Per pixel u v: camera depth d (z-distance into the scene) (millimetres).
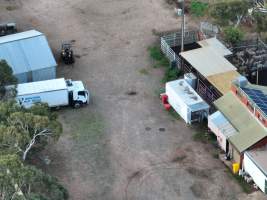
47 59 76375
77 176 61938
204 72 72688
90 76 78625
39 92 69750
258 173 58906
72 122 69750
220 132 64125
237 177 61438
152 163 63719
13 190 45812
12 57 75375
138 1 96750
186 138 67125
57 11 94250
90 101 73500
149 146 66125
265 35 84812
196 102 68625
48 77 76688
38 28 89688
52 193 48531
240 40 82188
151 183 61094
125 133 68125
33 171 46875
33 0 97562
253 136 61188
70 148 65688
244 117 63625
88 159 64250
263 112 61281
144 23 90688
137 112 71562
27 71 74875
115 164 63594
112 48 84688
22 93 69375
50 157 64250
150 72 79188
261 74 76438
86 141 66750
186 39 83750
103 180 61500
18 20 91812
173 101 71125
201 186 60625
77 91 71562
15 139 53656
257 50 80812
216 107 66438
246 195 59281
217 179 61344
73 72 79375
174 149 65625
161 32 88312
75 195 59562
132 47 84812
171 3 95938
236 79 66875
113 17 92375
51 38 87062
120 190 60312
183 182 61156
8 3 96562
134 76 78500
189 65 76500
